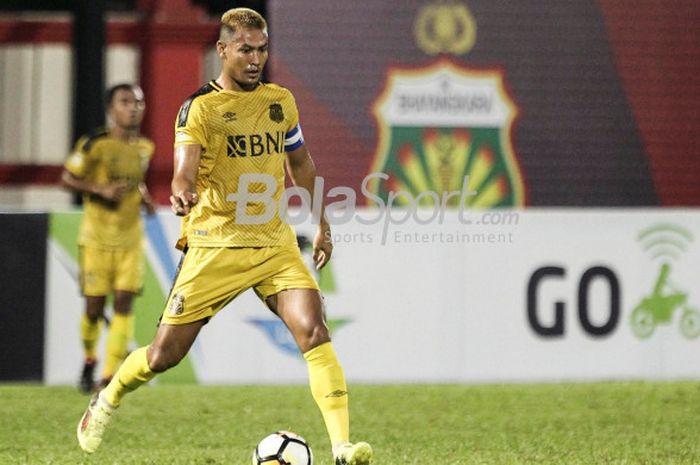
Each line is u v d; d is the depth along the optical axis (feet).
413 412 101.71
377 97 162.20
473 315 117.29
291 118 67.21
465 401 107.24
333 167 161.38
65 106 195.42
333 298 115.75
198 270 65.67
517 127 164.96
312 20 161.68
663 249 118.83
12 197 198.49
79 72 174.91
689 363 119.34
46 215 113.39
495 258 117.29
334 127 161.58
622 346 118.52
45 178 185.26
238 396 108.99
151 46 178.60
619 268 118.42
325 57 161.79
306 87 161.58
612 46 166.30
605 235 118.11
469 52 163.94
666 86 167.43
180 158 64.08
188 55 179.01
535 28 164.86
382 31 162.50
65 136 195.52
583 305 118.11
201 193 66.03
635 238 118.42
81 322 112.68
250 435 90.12
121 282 110.11
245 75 64.75
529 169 164.96
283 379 115.14
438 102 163.22
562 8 165.48
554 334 117.91
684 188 168.04
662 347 118.93
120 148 111.24
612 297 118.32
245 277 65.92
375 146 161.99
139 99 112.57
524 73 164.86
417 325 116.67
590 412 102.22
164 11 178.81
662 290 118.83
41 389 114.73
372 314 116.16
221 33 65.46
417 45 163.02
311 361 65.36
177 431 91.76
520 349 117.70
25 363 113.50
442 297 116.98
